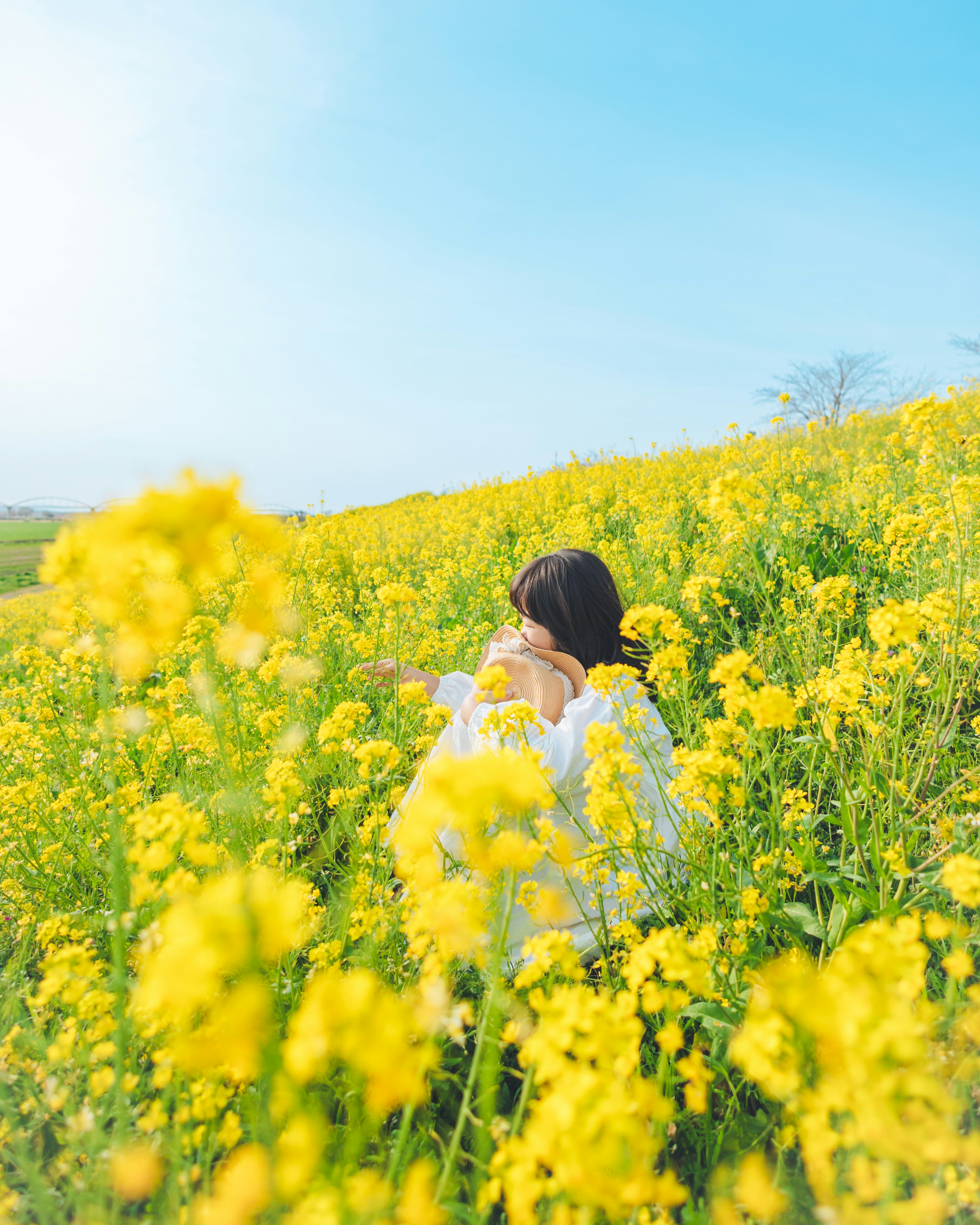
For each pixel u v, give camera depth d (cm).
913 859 175
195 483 65
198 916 62
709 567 420
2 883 215
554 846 143
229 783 159
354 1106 124
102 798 237
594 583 237
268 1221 100
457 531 808
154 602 67
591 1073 69
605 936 156
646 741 211
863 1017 68
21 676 541
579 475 1022
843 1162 104
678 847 198
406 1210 79
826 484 647
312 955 148
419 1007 102
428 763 205
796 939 156
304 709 290
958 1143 69
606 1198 67
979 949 153
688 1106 131
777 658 283
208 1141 110
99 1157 106
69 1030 137
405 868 144
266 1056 67
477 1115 140
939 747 191
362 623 474
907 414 230
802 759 228
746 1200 82
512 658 235
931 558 354
